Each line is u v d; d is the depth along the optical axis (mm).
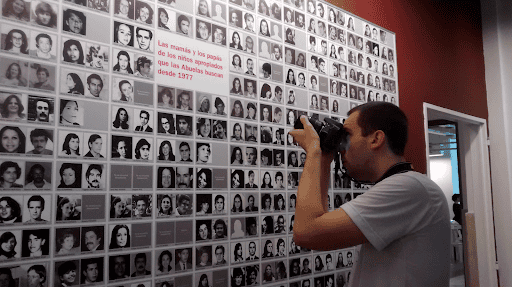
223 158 1989
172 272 1740
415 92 3293
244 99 2117
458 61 3887
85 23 1604
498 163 4102
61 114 1509
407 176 928
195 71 1930
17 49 1430
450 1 3908
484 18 4332
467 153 4238
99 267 1540
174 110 1832
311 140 1029
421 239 894
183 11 1919
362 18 2924
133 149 1683
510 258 3902
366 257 985
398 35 3234
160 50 1817
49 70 1496
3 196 1354
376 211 880
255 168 2123
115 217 1603
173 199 1780
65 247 1468
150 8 1805
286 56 2367
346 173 1117
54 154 1478
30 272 1384
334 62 2660
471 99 3992
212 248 1893
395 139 1006
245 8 2188
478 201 4109
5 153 1372
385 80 3041
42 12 1497
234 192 2014
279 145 2258
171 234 1756
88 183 1547
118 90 1668
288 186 2275
